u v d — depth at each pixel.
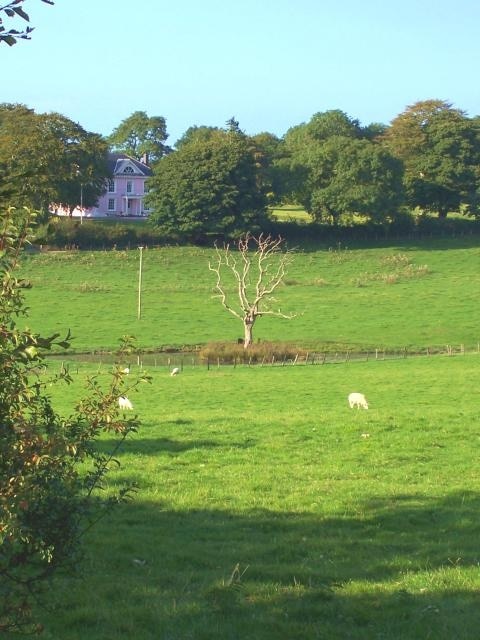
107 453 38.00
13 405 13.39
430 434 43.81
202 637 17.33
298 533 25.67
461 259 195.12
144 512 27.81
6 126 181.62
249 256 192.50
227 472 34.91
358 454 39.09
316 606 19.06
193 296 155.50
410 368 94.69
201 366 100.75
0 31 12.54
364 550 23.86
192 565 22.42
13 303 13.38
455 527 26.38
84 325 127.12
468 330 129.75
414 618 18.30
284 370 95.62
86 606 18.83
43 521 13.54
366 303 151.75
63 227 187.00
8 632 14.42
